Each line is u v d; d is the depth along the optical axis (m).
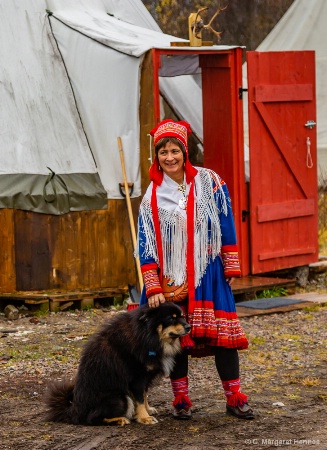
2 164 9.49
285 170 10.53
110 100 9.86
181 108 11.23
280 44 15.96
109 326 5.44
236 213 10.27
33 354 7.62
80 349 7.80
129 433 5.23
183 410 5.52
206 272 5.40
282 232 10.54
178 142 5.39
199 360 7.39
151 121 9.55
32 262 9.41
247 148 11.51
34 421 5.59
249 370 7.00
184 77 11.53
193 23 9.88
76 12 10.56
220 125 10.34
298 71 10.54
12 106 9.76
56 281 9.51
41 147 9.67
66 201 9.45
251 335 8.28
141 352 5.23
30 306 9.43
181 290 5.38
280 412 5.71
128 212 9.60
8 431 5.36
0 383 6.71
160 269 5.43
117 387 5.35
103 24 10.50
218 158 10.41
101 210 9.66
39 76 9.95
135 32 10.42
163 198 5.43
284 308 9.38
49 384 5.71
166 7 18.30
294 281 10.30
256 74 10.20
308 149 10.67
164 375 5.38
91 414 5.40
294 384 6.54
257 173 10.27
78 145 9.88
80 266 9.61
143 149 9.70
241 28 18.55
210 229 5.41
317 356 7.49
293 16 16.02
